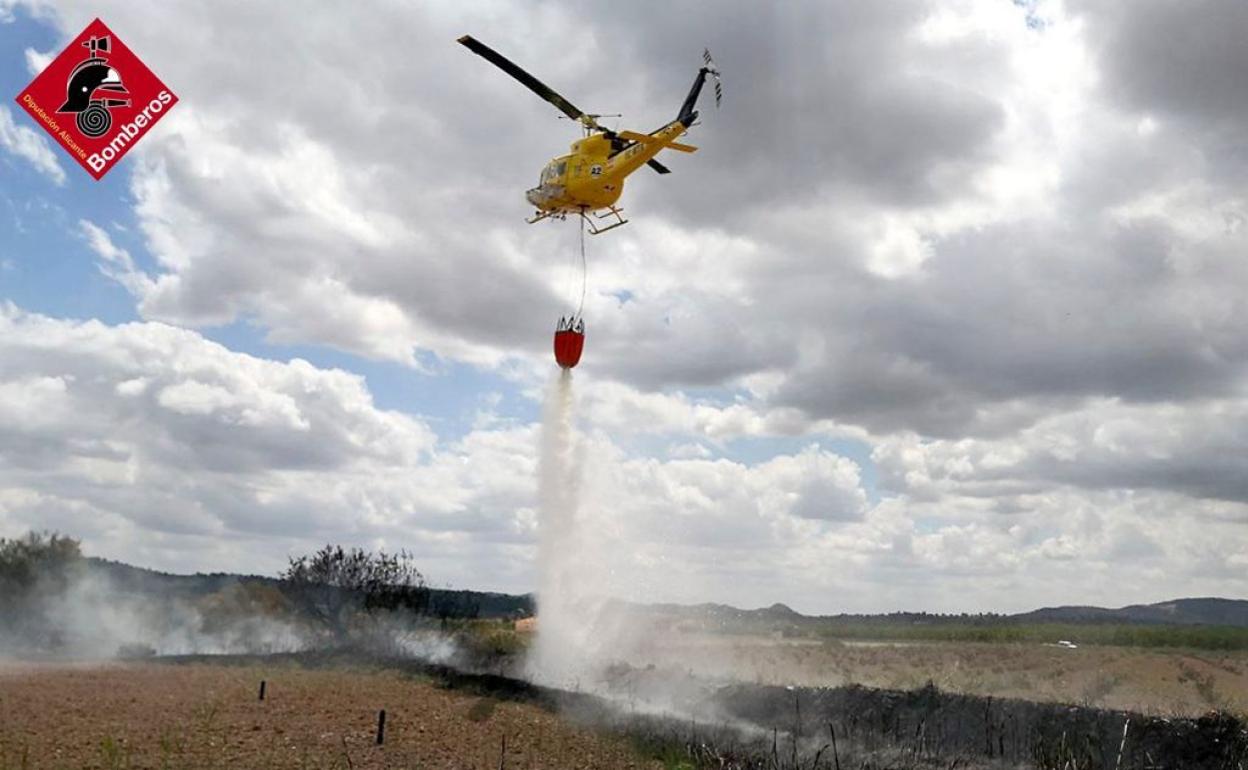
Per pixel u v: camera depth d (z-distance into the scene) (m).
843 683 25.61
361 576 30.47
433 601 31.58
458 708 19.09
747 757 15.55
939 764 15.22
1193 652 38.28
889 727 17.25
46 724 15.02
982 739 16.47
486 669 26.39
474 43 32.44
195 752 13.48
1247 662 34.22
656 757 15.52
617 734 17.20
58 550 35.28
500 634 31.23
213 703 17.83
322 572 30.48
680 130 32.38
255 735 14.91
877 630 51.09
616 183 32.41
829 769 14.84
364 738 15.30
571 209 33.19
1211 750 15.17
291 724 16.05
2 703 16.84
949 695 19.08
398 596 30.28
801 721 18.34
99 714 16.11
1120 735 15.98
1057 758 14.99
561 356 30.64
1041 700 21.19
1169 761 15.04
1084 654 37.03
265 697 18.94
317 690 20.41
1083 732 16.14
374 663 25.75
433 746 15.05
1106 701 24.61
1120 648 40.25
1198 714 19.50
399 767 13.41
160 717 16.05
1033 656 36.12
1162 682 28.81
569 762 14.68
